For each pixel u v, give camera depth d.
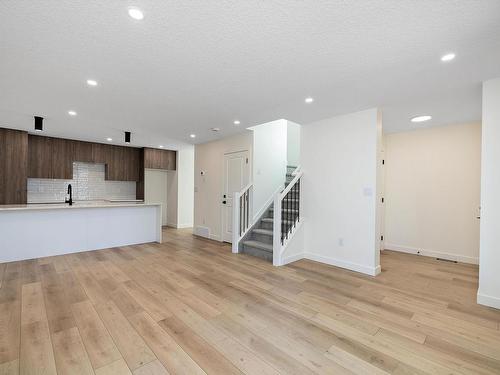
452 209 4.20
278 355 1.75
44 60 2.24
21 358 1.67
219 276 3.32
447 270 3.64
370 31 1.78
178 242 5.46
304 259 4.18
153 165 7.16
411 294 2.79
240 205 4.98
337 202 3.81
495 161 2.47
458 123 4.14
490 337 1.99
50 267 3.59
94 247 4.67
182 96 3.08
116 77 2.58
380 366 1.65
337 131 3.83
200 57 2.17
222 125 4.52
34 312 2.29
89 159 6.21
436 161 4.38
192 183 7.82
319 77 2.53
